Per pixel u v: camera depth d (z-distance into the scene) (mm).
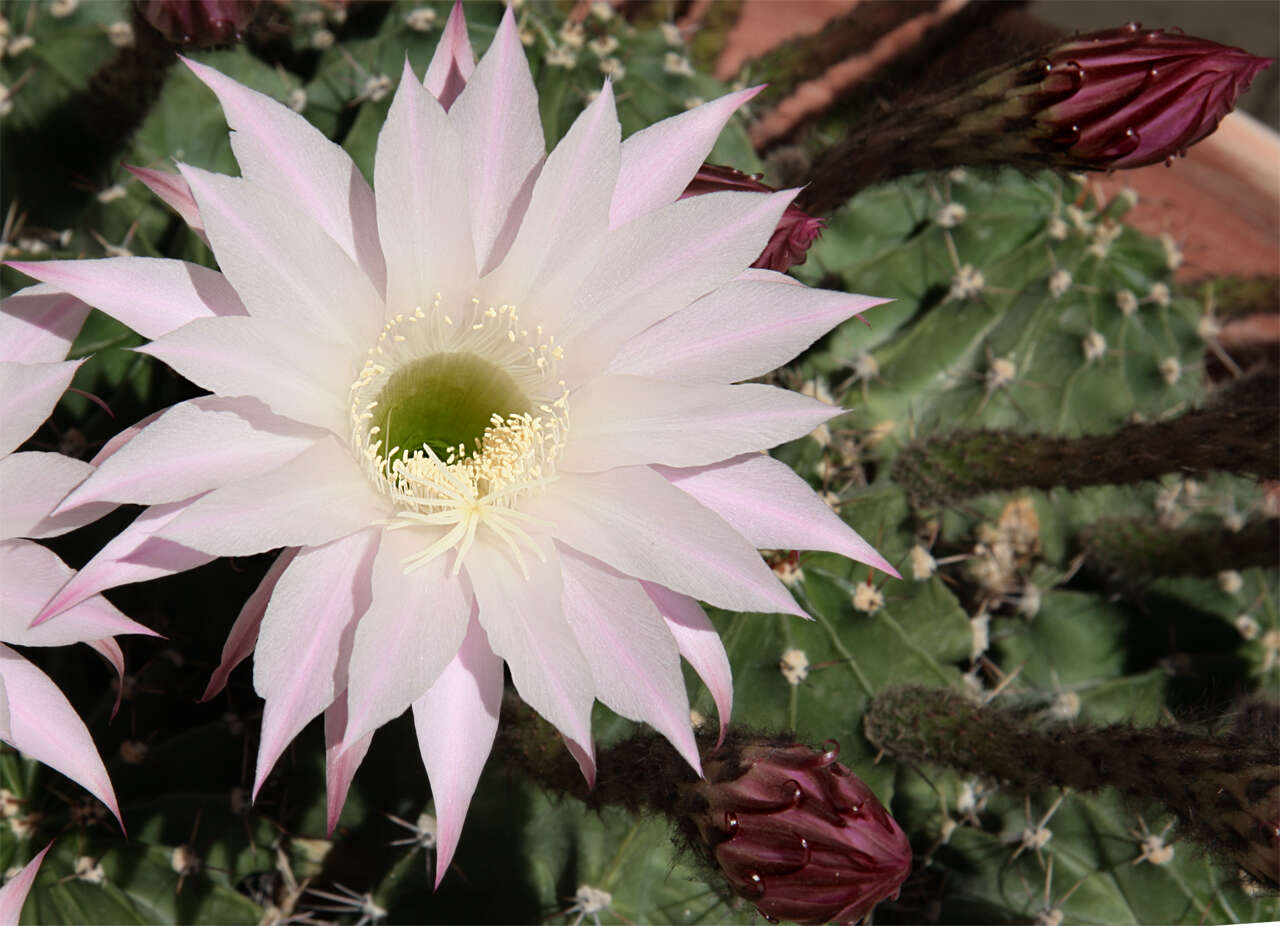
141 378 396
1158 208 568
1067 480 411
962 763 384
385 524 324
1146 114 365
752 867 324
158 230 425
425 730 319
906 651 406
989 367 453
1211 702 435
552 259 334
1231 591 461
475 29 438
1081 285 463
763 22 561
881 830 325
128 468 310
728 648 390
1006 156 381
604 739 382
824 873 323
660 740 345
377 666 311
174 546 316
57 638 324
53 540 386
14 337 333
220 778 397
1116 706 445
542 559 326
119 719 395
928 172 421
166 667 396
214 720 403
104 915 385
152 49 399
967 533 466
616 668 322
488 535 330
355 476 327
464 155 336
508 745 365
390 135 324
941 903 427
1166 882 417
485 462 339
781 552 400
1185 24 665
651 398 330
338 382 329
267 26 412
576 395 334
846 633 405
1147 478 401
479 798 379
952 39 490
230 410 320
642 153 341
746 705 394
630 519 327
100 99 421
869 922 410
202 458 315
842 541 329
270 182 327
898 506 423
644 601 324
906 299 458
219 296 325
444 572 325
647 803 345
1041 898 422
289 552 325
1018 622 460
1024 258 456
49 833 385
